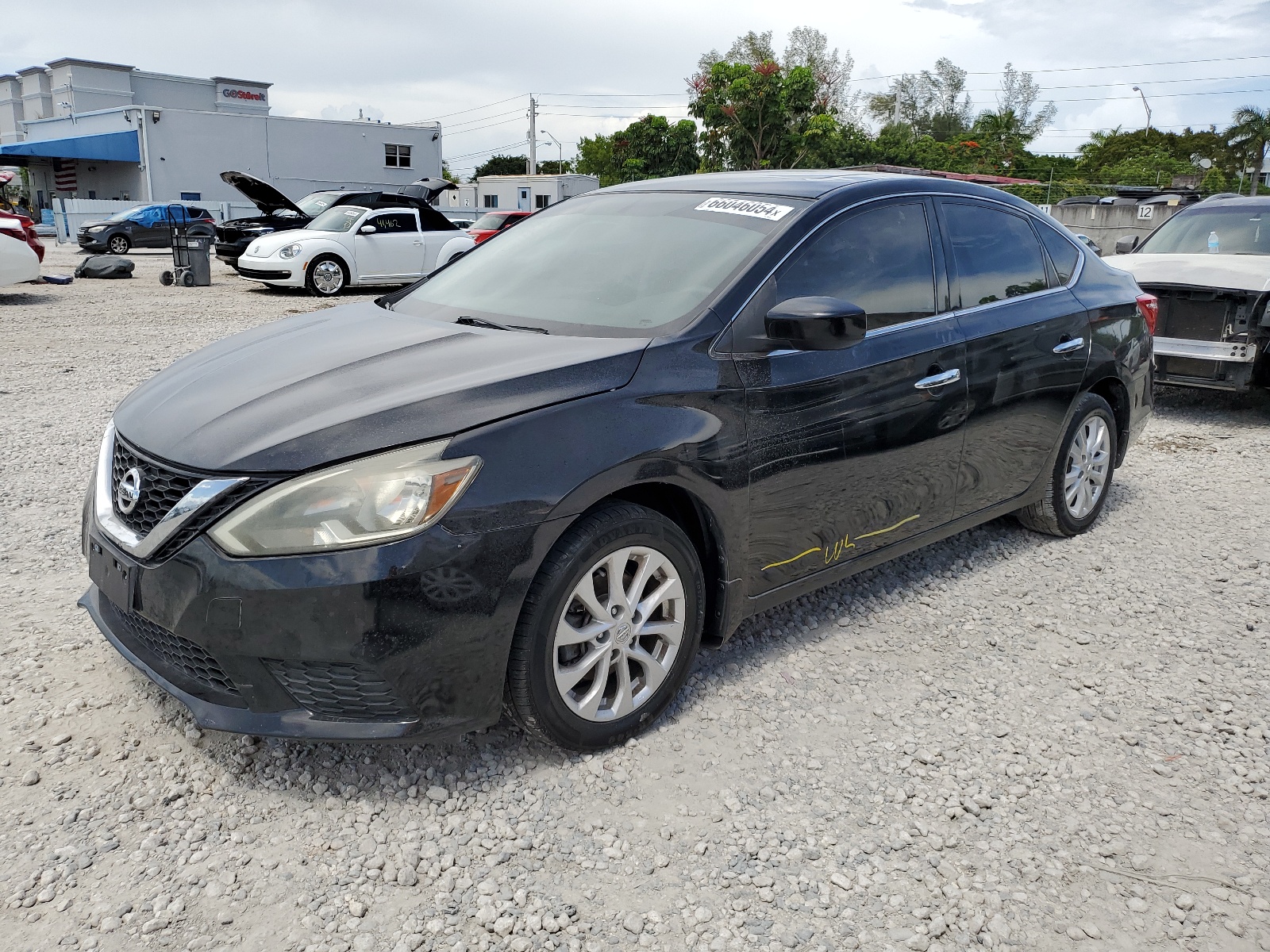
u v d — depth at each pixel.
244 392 2.84
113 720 3.00
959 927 2.28
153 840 2.49
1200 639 3.80
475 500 2.49
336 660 2.43
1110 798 2.79
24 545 4.40
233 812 2.61
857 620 3.89
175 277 17.25
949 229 3.97
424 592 2.44
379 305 3.88
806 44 60.34
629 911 2.30
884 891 2.39
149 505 2.62
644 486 2.96
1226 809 2.75
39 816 2.56
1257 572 4.48
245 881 2.37
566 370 2.78
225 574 2.43
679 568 2.97
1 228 13.46
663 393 2.89
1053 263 4.54
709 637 3.23
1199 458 6.56
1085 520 4.89
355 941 2.19
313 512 2.41
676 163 42.94
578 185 48.38
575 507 2.63
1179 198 17.47
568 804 2.68
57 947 2.14
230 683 2.56
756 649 3.62
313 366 2.98
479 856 2.47
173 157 37.91
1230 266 7.49
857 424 3.42
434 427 2.52
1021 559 4.60
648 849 2.52
